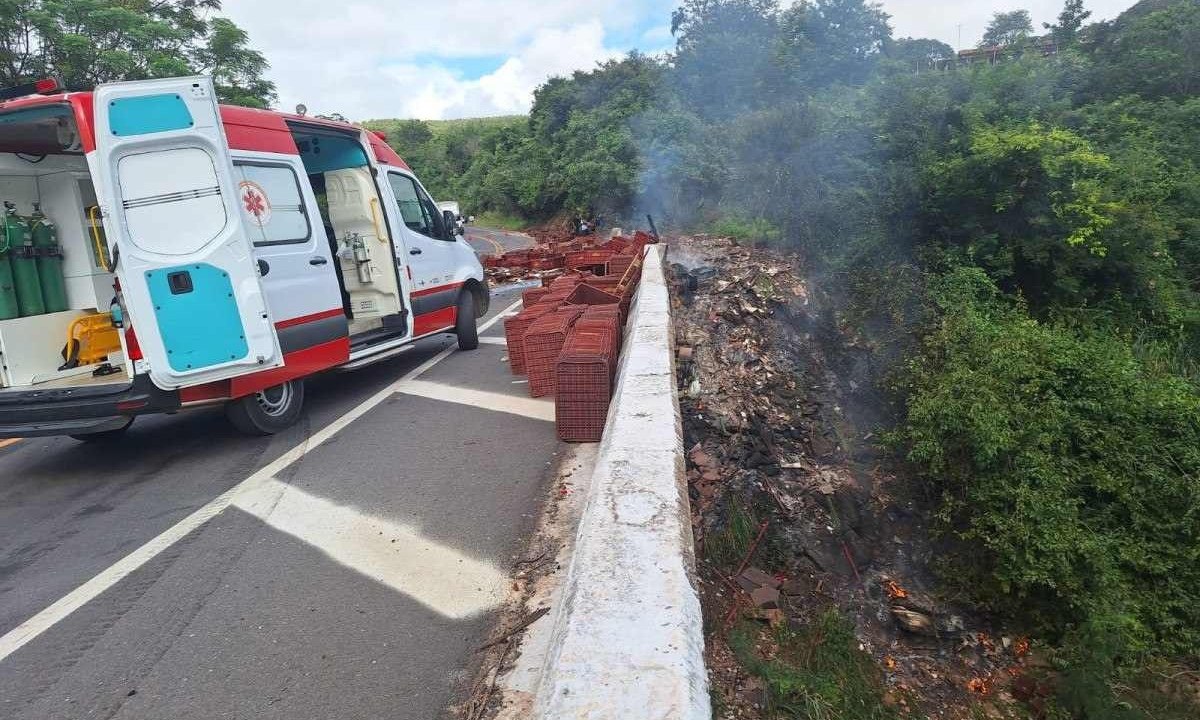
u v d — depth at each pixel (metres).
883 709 4.00
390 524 4.15
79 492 5.09
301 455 5.48
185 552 3.97
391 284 7.79
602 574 2.30
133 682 2.87
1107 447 6.51
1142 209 10.26
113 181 4.79
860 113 14.71
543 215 39.50
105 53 14.62
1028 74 13.86
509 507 4.27
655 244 13.37
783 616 4.12
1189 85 14.77
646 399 4.02
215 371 5.27
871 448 7.15
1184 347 10.00
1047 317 10.27
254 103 18.16
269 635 3.13
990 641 5.28
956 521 6.06
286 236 6.09
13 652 3.13
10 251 5.66
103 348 6.23
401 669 2.85
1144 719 4.60
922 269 10.71
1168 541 6.02
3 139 5.36
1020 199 10.47
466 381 7.53
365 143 7.59
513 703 2.56
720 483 5.38
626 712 1.72
